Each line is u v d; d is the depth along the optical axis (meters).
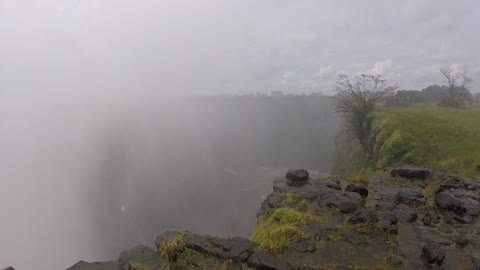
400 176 12.52
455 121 26.81
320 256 6.21
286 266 5.64
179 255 6.32
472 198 9.64
